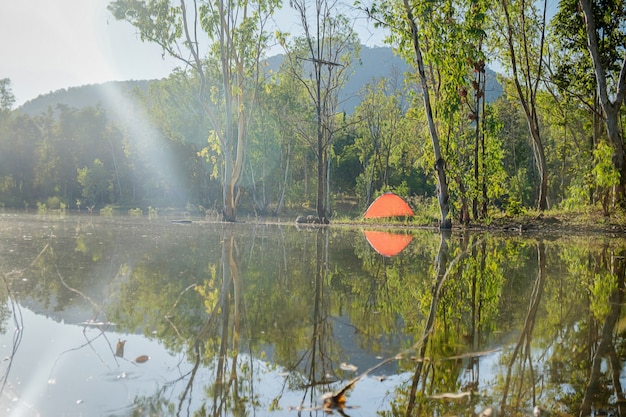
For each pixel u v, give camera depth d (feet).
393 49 54.49
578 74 74.79
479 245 34.12
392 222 74.33
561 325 11.46
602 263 23.82
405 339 10.20
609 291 16.02
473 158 62.54
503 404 6.91
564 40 73.61
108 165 205.26
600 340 10.16
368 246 32.68
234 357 8.89
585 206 62.54
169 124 168.86
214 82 115.96
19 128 220.23
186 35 70.79
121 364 8.27
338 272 19.88
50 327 10.46
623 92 52.95
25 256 21.74
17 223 53.42
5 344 9.20
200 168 162.09
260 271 19.48
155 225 55.16
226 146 74.49
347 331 10.77
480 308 13.32
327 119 89.45
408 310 12.98
